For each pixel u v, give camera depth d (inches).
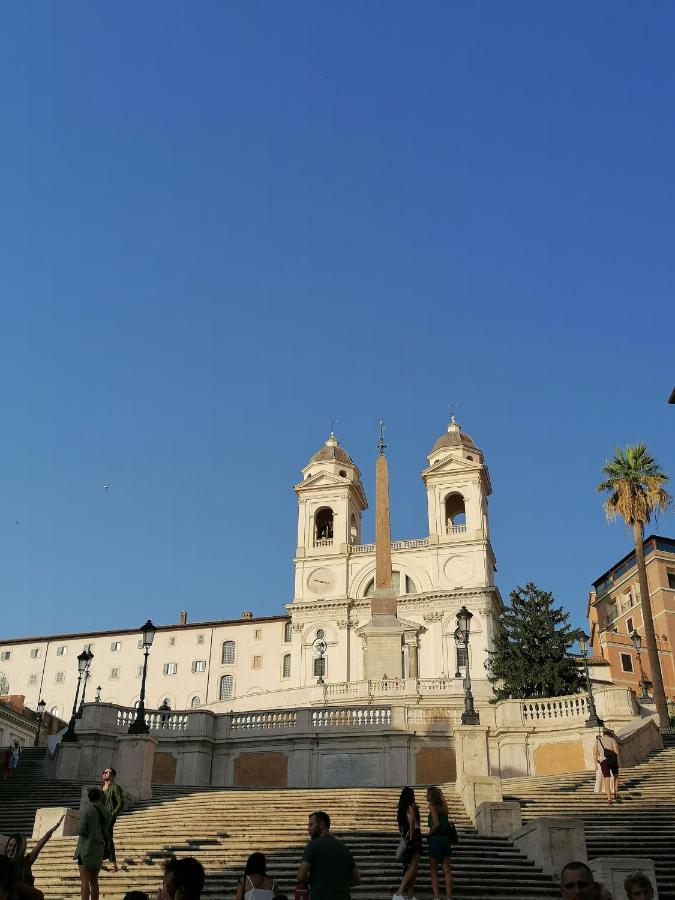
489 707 1405.0
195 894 304.5
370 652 2716.5
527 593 2161.7
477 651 3063.5
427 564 3307.1
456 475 3457.2
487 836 687.7
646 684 2554.1
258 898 406.9
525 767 1337.4
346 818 775.7
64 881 622.2
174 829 759.1
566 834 610.9
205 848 685.9
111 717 1428.4
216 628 3624.5
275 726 1455.5
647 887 320.8
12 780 1284.4
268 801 869.8
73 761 1315.2
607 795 821.9
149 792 1028.5
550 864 599.2
